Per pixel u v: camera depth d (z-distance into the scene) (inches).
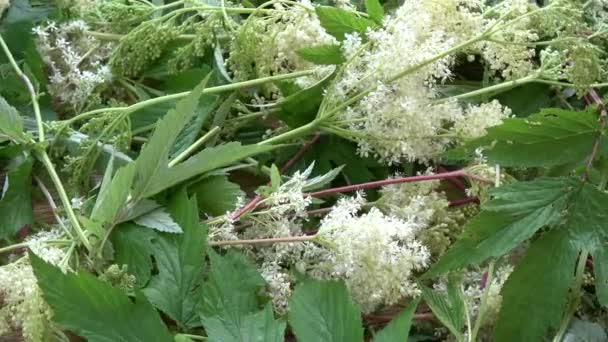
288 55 21.3
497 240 17.4
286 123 21.7
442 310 18.0
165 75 23.6
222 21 22.3
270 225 19.0
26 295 16.5
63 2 23.3
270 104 21.4
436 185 21.0
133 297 17.4
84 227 18.4
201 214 20.6
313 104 20.9
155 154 17.4
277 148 21.6
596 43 22.0
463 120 19.9
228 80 22.0
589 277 19.5
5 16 23.2
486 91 20.7
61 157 21.8
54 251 17.4
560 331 18.3
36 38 23.1
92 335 16.2
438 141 20.4
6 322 17.2
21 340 19.5
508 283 17.5
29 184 20.6
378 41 19.6
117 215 17.9
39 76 22.4
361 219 17.6
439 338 19.9
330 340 16.2
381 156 20.6
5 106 19.6
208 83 22.3
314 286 16.5
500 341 17.7
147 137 22.7
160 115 22.3
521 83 20.7
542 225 17.3
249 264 17.4
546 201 17.5
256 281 17.3
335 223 17.9
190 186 19.5
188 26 22.7
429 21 19.8
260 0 25.4
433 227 19.9
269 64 21.4
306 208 21.5
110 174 18.9
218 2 23.5
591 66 19.3
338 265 17.9
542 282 17.4
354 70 20.1
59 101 23.4
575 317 19.4
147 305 16.5
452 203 21.5
